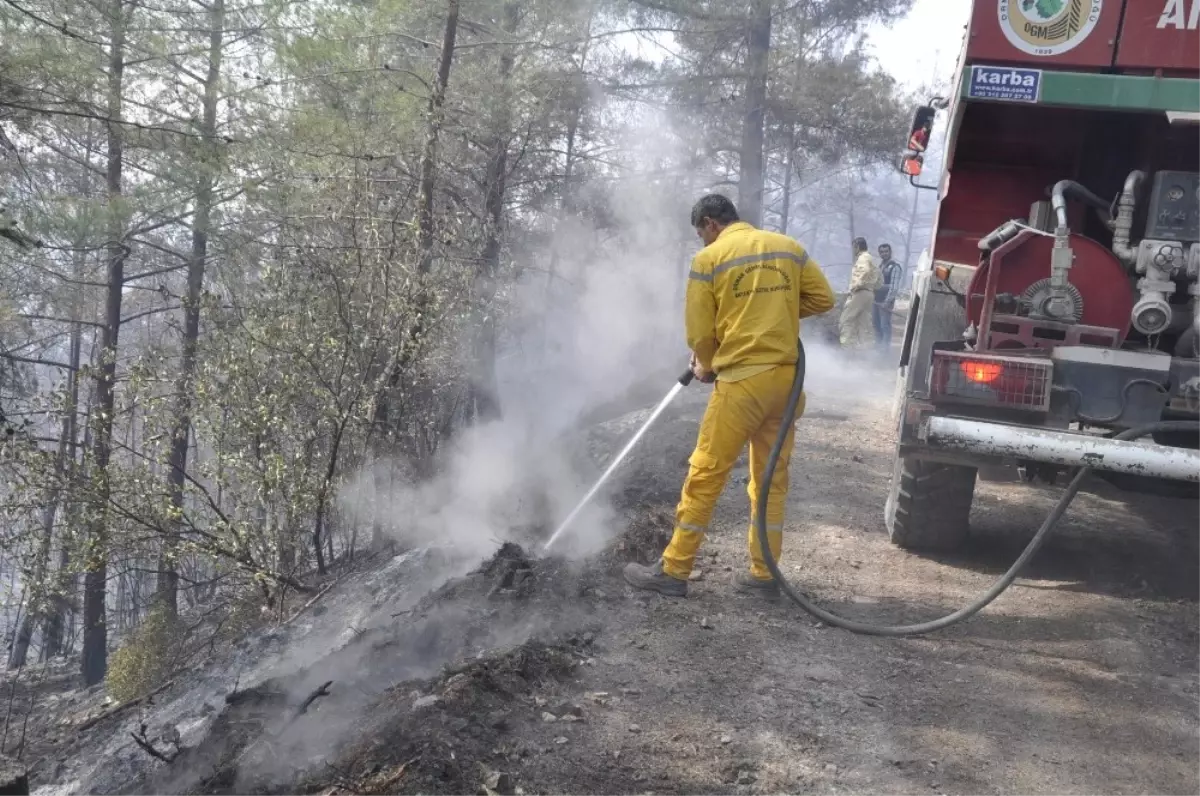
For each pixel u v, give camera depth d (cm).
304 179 1122
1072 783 344
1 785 298
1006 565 599
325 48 1125
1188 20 508
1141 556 628
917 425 542
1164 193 518
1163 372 495
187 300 1091
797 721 378
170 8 1125
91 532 920
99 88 1045
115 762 555
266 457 909
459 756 324
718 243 470
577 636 442
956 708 398
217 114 1166
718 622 472
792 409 465
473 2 1261
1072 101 523
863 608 509
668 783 327
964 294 579
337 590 730
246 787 338
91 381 1265
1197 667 452
